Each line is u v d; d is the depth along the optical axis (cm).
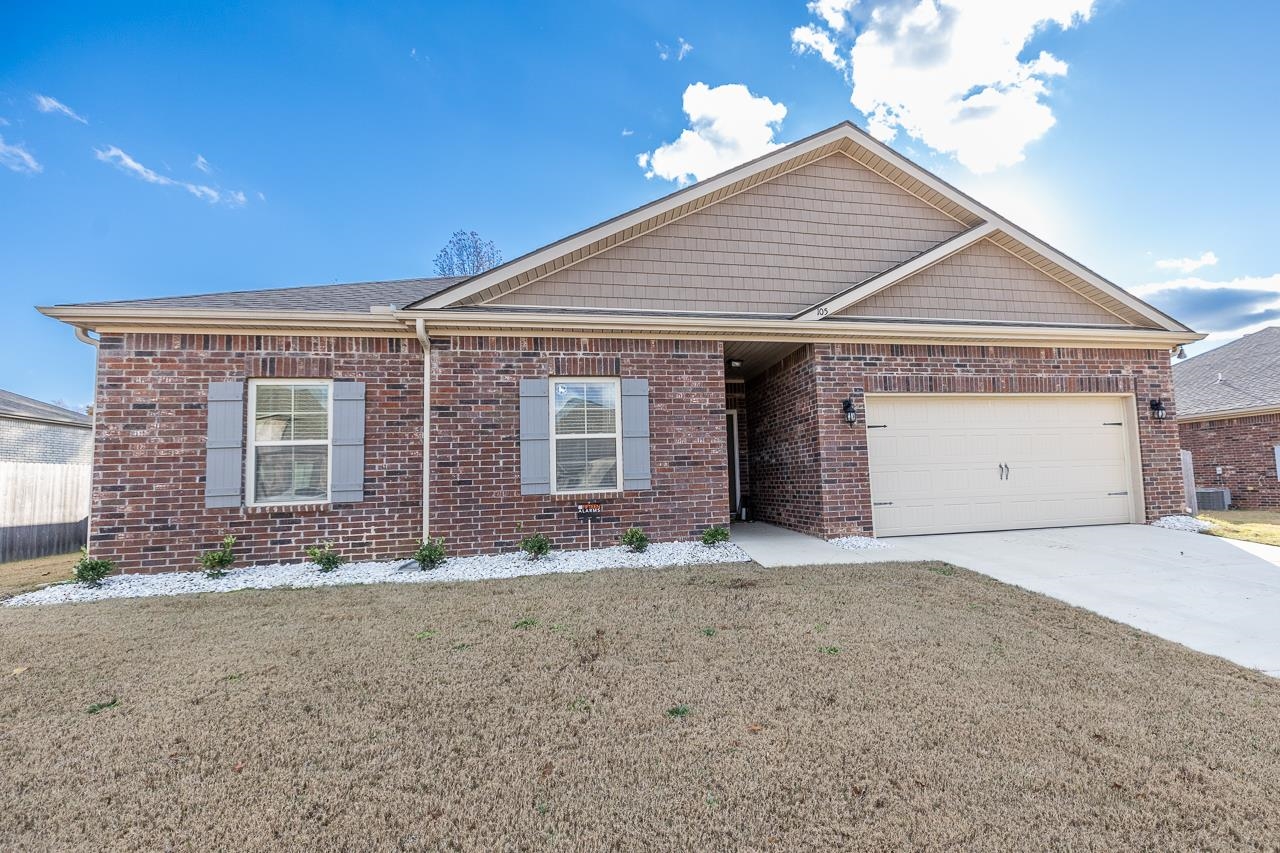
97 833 239
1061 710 337
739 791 262
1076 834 231
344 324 786
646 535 853
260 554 758
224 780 275
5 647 461
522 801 256
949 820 239
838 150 1016
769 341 920
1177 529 950
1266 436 1445
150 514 735
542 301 891
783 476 1059
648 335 873
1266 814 243
